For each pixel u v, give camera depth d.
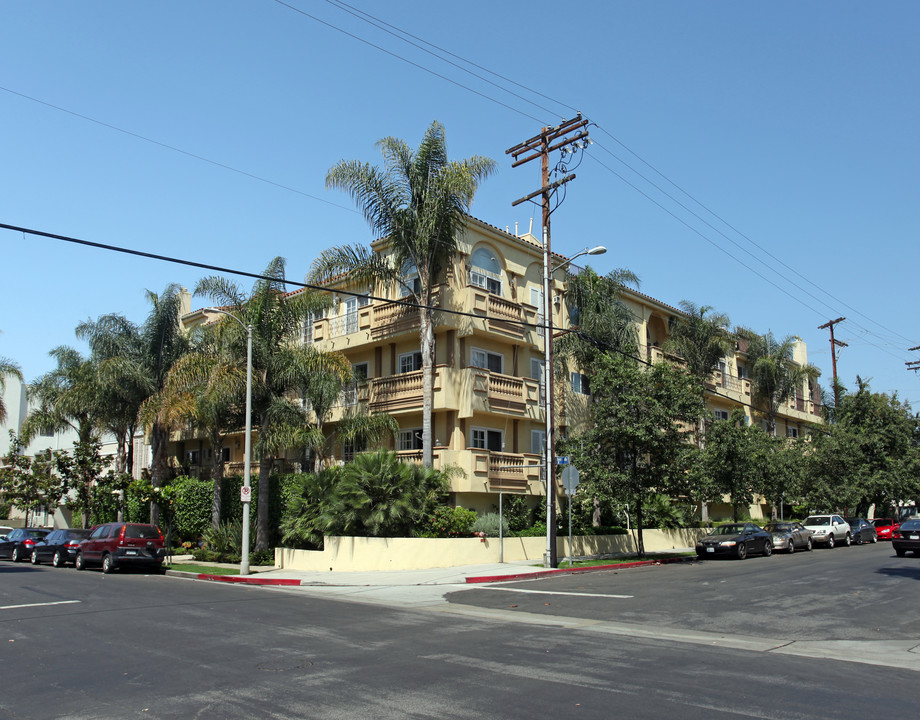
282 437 26.38
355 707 7.36
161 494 29.55
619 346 32.34
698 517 41.53
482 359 30.73
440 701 7.57
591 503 31.59
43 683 8.43
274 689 8.09
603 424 27.17
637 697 7.73
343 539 24.38
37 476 37.31
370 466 25.03
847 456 42.84
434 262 27.39
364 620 13.41
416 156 26.95
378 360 32.16
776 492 38.12
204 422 28.91
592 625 12.90
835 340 52.53
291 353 27.53
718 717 6.99
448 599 17.05
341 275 28.61
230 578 22.52
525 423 32.09
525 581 20.83
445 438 29.30
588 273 32.78
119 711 7.27
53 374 39.34
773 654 10.35
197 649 10.46
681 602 15.66
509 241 32.84
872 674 9.07
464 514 26.03
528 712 7.16
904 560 26.27
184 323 42.50
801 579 19.98
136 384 33.97
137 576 24.20
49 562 31.14
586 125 25.16
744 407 49.34
